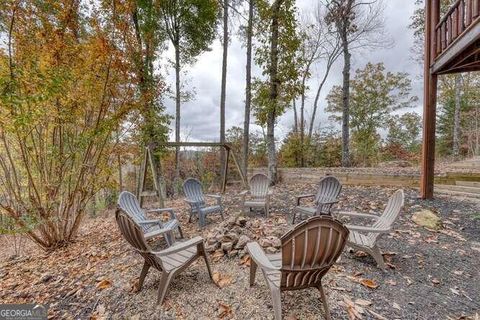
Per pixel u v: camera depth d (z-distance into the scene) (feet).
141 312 6.99
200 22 29.32
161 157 27.61
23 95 10.32
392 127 53.06
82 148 13.73
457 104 39.22
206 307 6.89
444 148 51.16
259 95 23.39
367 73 50.49
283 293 7.17
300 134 43.39
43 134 13.10
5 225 12.42
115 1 14.56
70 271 10.45
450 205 14.10
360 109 50.37
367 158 43.45
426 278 7.86
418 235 10.92
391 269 8.40
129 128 18.97
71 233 14.73
